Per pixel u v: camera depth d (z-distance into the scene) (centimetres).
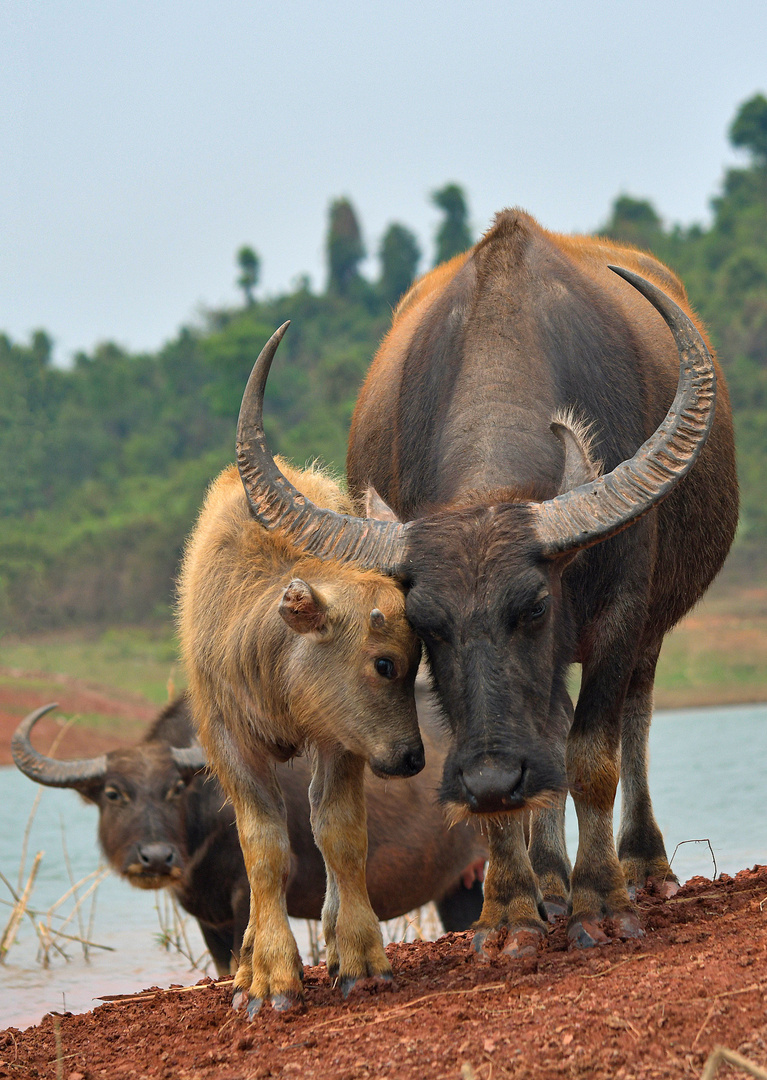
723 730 8819
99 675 14688
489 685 1788
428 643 1877
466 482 2091
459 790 1784
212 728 2081
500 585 1816
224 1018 2047
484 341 2305
